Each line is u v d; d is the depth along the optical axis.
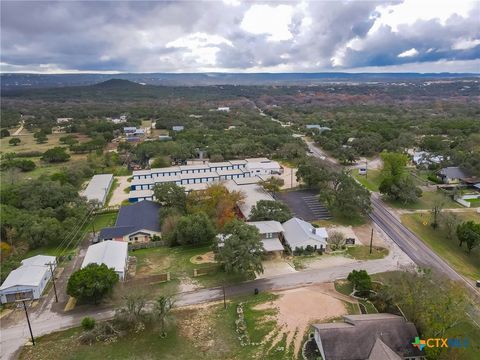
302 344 49.12
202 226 79.19
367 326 46.69
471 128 180.12
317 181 112.75
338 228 87.81
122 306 55.69
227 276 67.12
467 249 77.38
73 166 136.25
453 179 117.62
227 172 130.88
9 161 144.88
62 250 79.25
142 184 116.25
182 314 56.44
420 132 188.88
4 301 59.88
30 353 49.06
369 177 129.75
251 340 50.28
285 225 82.69
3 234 80.75
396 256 74.19
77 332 53.00
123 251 71.12
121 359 47.56
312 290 62.22
